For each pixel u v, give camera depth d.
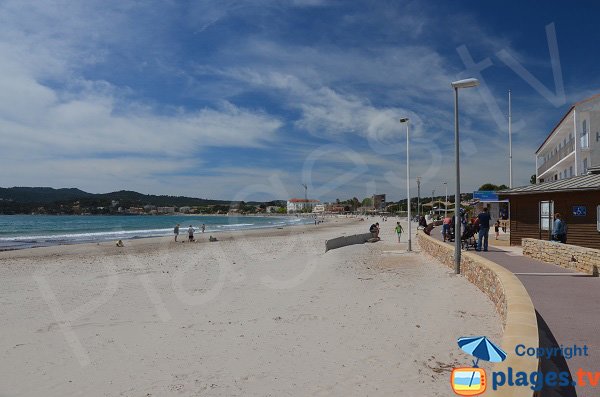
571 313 6.94
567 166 31.88
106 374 6.60
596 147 26.55
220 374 6.42
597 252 10.13
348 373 6.20
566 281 9.60
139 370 6.71
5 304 11.71
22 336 8.64
